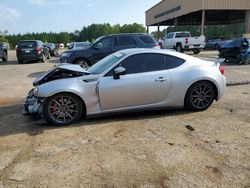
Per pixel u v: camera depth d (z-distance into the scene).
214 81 6.31
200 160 4.05
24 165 4.04
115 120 5.91
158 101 6.04
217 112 6.31
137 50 6.10
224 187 3.39
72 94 5.61
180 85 6.10
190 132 5.14
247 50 15.75
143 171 3.79
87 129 5.42
